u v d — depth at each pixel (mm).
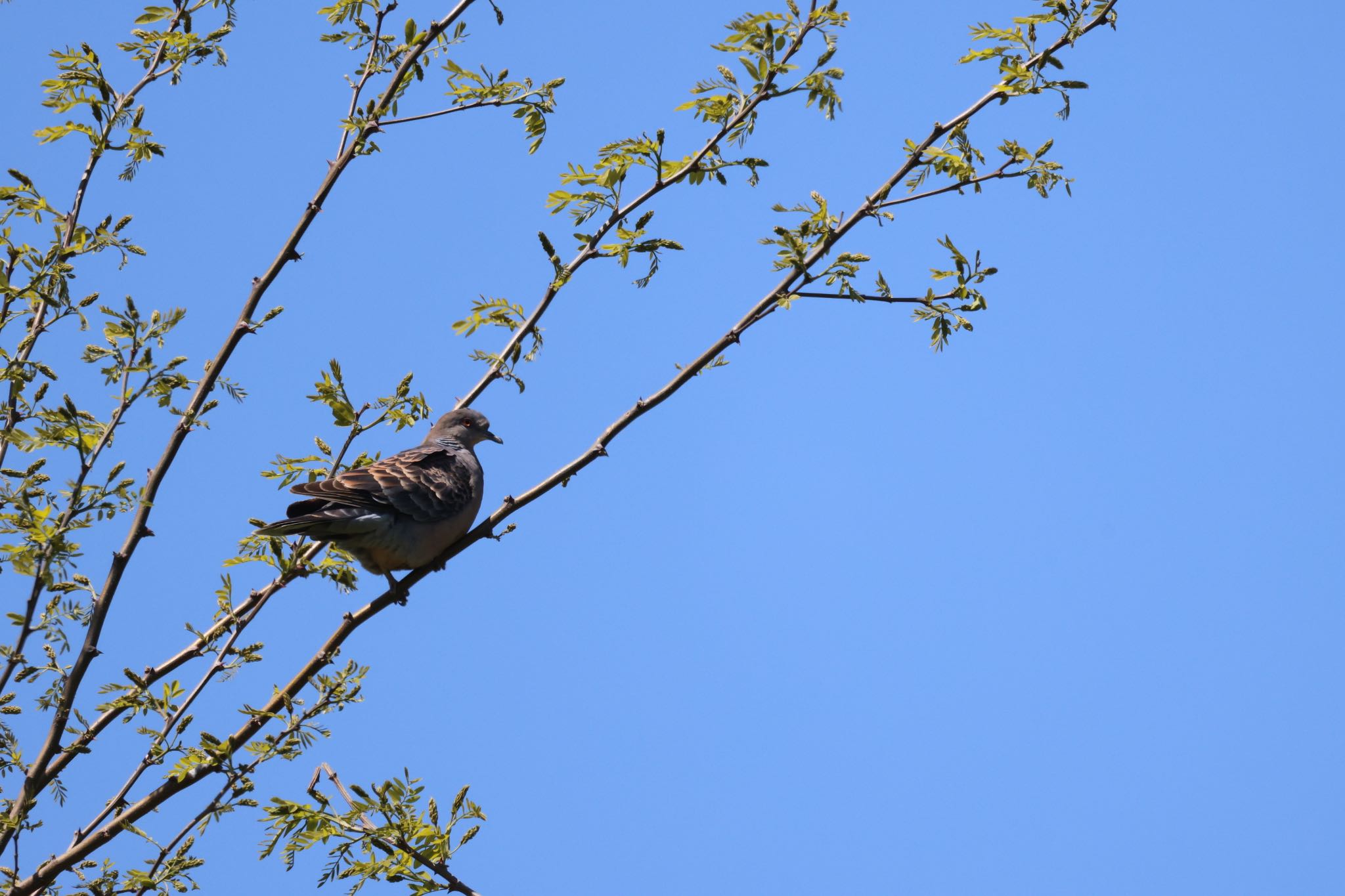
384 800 10430
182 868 9977
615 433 11180
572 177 11727
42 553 9461
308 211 11188
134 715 10398
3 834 9508
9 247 10977
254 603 11125
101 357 10453
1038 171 11648
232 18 11719
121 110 11031
